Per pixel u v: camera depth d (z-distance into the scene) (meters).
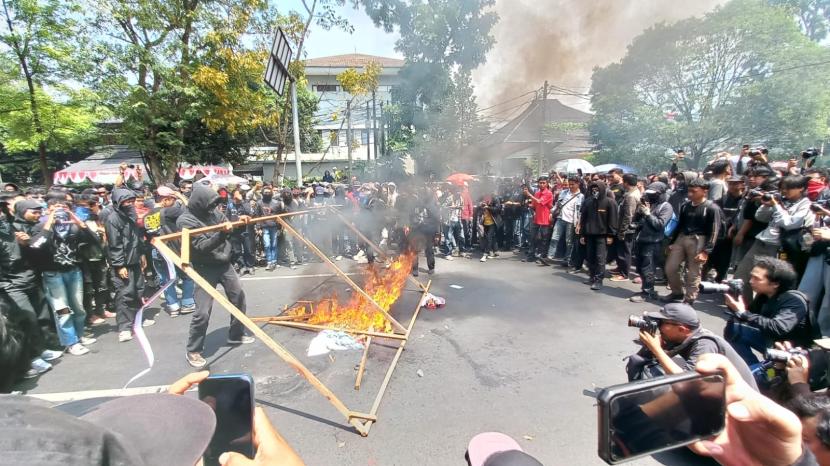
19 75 11.91
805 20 21.81
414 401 3.32
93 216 5.51
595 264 6.55
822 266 3.88
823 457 1.56
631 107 19.66
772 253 4.56
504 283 7.01
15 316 3.76
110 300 5.72
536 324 5.03
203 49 13.95
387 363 4.00
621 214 6.44
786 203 4.52
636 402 0.90
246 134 20.78
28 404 0.46
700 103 18.16
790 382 2.31
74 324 4.46
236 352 4.32
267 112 15.98
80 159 24.92
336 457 2.66
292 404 3.29
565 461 2.62
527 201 9.77
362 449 2.74
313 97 27.77
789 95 15.77
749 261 4.82
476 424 3.01
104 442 0.47
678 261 5.48
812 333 2.89
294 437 2.87
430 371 3.83
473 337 4.63
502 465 1.13
